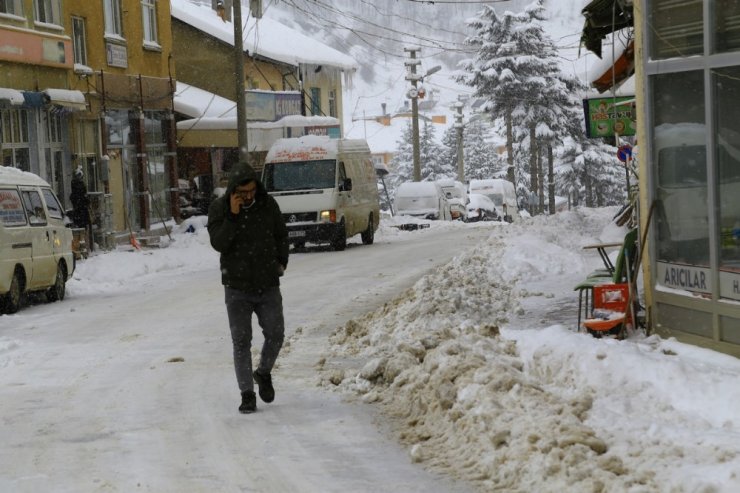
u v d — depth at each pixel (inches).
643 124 500.4
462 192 2603.3
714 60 450.6
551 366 404.8
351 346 553.0
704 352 435.8
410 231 1834.4
